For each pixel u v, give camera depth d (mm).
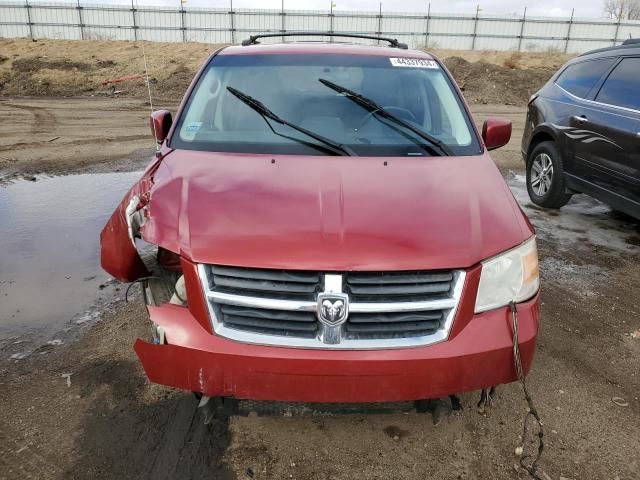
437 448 2635
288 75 3514
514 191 7566
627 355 3531
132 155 9195
